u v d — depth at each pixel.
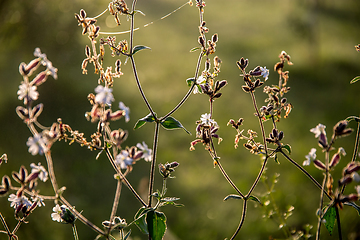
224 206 4.98
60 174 5.54
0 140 6.03
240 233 4.29
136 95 9.20
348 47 13.67
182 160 6.40
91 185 5.43
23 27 7.68
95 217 4.76
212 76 1.98
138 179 5.76
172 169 1.80
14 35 7.69
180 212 4.97
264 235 4.09
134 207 5.02
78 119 7.17
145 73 10.73
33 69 1.29
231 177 5.81
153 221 1.62
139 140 7.10
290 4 14.62
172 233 4.44
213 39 1.98
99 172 5.70
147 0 17.38
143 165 6.12
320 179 5.37
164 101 9.00
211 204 5.11
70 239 4.14
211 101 1.93
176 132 7.41
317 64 11.61
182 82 10.31
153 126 7.60
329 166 1.41
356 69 11.45
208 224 4.66
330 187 1.40
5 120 6.73
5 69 8.20
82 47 8.59
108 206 5.03
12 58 8.21
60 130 1.61
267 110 1.89
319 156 6.09
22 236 3.79
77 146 6.24
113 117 1.38
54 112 7.27
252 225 4.34
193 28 15.88
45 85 7.62
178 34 14.86
